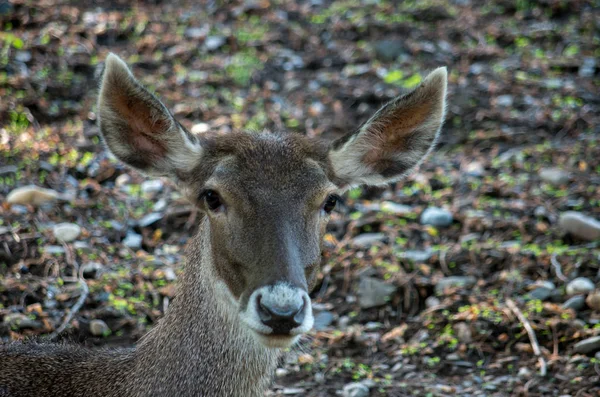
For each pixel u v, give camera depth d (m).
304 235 7.46
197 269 7.94
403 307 11.27
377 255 11.89
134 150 8.15
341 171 8.23
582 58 17.25
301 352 10.41
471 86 16.31
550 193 13.48
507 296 11.21
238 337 7.79
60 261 11.28
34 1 17.42
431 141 8.47
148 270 11.37
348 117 15.42
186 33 17.41
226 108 15.41
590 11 18.86
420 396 9.79
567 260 11.80
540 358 10.25
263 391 8.06
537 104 15.84
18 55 15.66
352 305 11.27
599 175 13.90
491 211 13.01
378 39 17.78
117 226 12.16
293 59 17.05
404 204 13.32
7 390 8.26
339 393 9.87
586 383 9.84
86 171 13.28
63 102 14.95
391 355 10.51
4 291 10.68
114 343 10.36
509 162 14.32
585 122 15.37
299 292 7.04
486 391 9.88
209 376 7.85
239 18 18.27
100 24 17.09
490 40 17.91
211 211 7.63
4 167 13.02
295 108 15.59
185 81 16.02
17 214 11.97
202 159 7.94
